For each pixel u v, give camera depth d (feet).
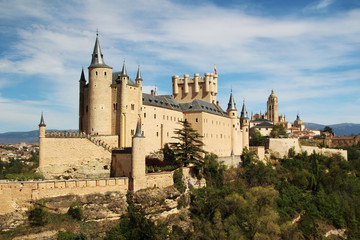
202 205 274.57
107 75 297.94
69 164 251.60
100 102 293.64
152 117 328.08
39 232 179.63
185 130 308.19
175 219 245.04
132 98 300.40
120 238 186.60
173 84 462.60
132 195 223.51
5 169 462.19
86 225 197.26
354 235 325.62
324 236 305.53
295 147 482.28
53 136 247.29
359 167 499.51
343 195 390.42
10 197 184.55
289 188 359.87
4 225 177.78
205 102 415.03
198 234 239.09
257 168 376.68
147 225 202.08
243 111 466.29
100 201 211.20
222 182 333.21
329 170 431.43
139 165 229.86
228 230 245.65
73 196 203.92
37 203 189.67
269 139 487.61
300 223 315.37
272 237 248.11
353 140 647.97
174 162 302.25
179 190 264.52
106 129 294.87
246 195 293.84
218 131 408.46
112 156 270.26
